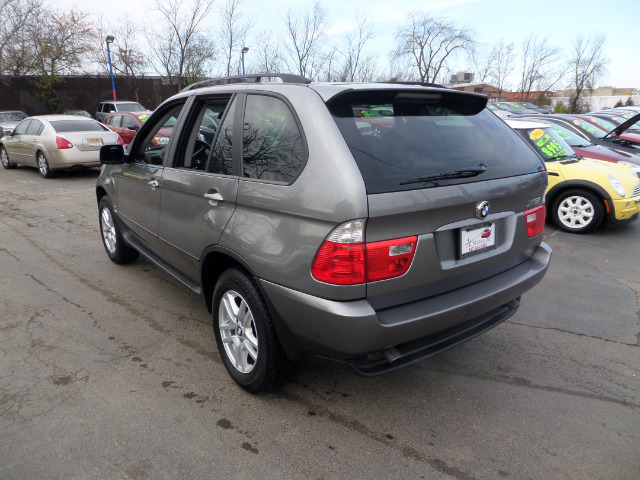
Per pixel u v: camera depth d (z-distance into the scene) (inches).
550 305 169.9
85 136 434.9
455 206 93.2
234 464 90.7
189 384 116.9
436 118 107.0
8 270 195.3
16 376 118.8
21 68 1070.4
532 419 106.0
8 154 507.2
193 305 163.3
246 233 102.0
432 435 100.0
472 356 133.5
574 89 1445.6
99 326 146.9
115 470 88.6
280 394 113.7
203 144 125.4
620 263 217.8
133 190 162.4
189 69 1052.5
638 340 144.3
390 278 88.4
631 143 409.1
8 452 92.7
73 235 250.2
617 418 106.8
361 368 92.7
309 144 91.7
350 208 82.7
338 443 97.1
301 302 90.6
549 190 274.1
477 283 104.6
